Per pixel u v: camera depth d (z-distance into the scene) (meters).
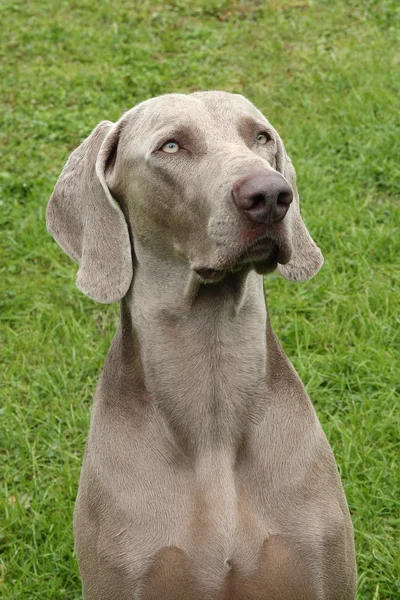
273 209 4.29
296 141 10.73
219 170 4.54
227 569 4.73
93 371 8.15
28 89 12.73
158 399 5.02
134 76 12.82
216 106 4.98
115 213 5.17
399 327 8.13
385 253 8.92
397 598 6.14
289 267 5.36
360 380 7.64
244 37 13.38
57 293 9.00
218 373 4.97
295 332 8.09
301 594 4.86
